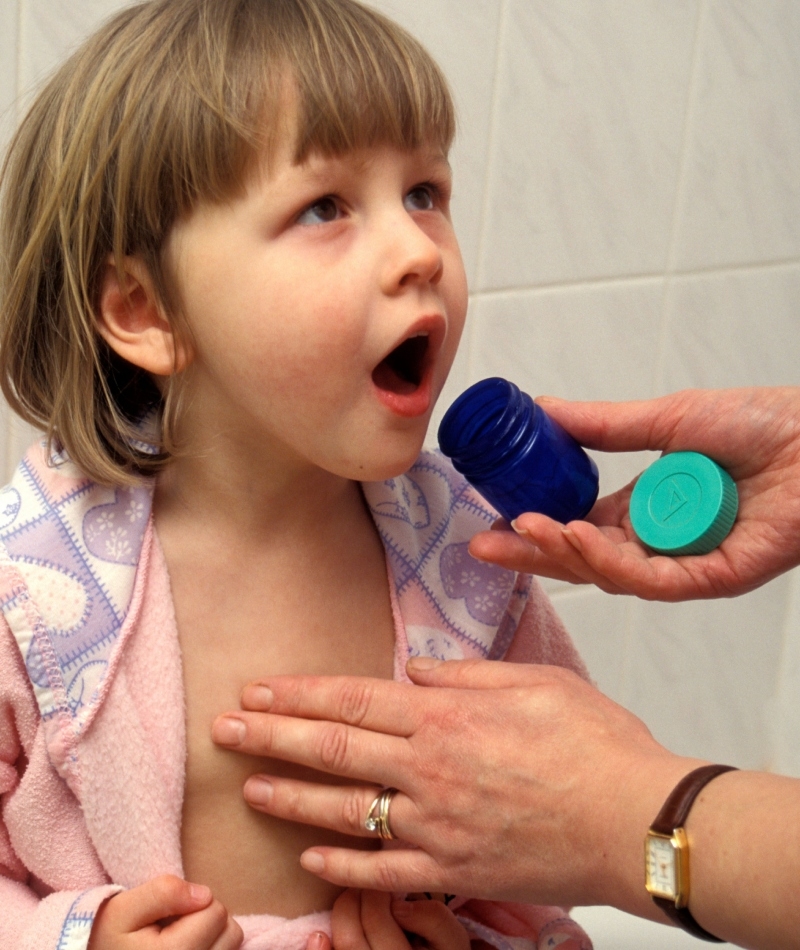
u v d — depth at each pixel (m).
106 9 0.88
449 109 0.65
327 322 0.60
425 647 0.76
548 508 0.68
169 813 0.68
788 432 0.69
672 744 1.46
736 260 1.31
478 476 0.67
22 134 0.71
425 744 0.65
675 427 0.72
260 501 0.71
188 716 0.70
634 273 1.23
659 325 1.27
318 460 0.65
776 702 1.53
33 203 0.70
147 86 0.62
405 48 0.63
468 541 0.79
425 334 0.62
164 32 0.63
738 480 0.71
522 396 0.68
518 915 0.80
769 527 0.68
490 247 1.11
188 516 0.71
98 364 0.68
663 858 0.58
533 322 1.17
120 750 0.66
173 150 0.61
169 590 0.69
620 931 1.15
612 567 0.65
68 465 0.70
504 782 0.64
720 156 1.25
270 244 0.61
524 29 1.07
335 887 0.74
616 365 1.25
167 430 0.68
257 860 0.71
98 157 0.64
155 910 0.64
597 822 0.61
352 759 0.66
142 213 0.63
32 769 0.67
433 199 0.66
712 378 1.34
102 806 0.66
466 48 1.04
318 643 0.73
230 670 0.71
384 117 0.60
